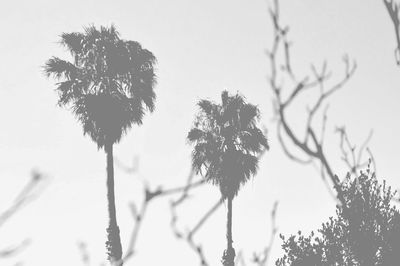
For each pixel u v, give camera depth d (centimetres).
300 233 1098
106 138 2128
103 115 2092
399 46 246
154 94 2273
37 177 157
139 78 2219
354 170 251
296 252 1076
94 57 2212
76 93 2186
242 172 2400
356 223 411
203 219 198
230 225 2441
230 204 2431
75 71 2216
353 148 253
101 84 2211
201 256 195
